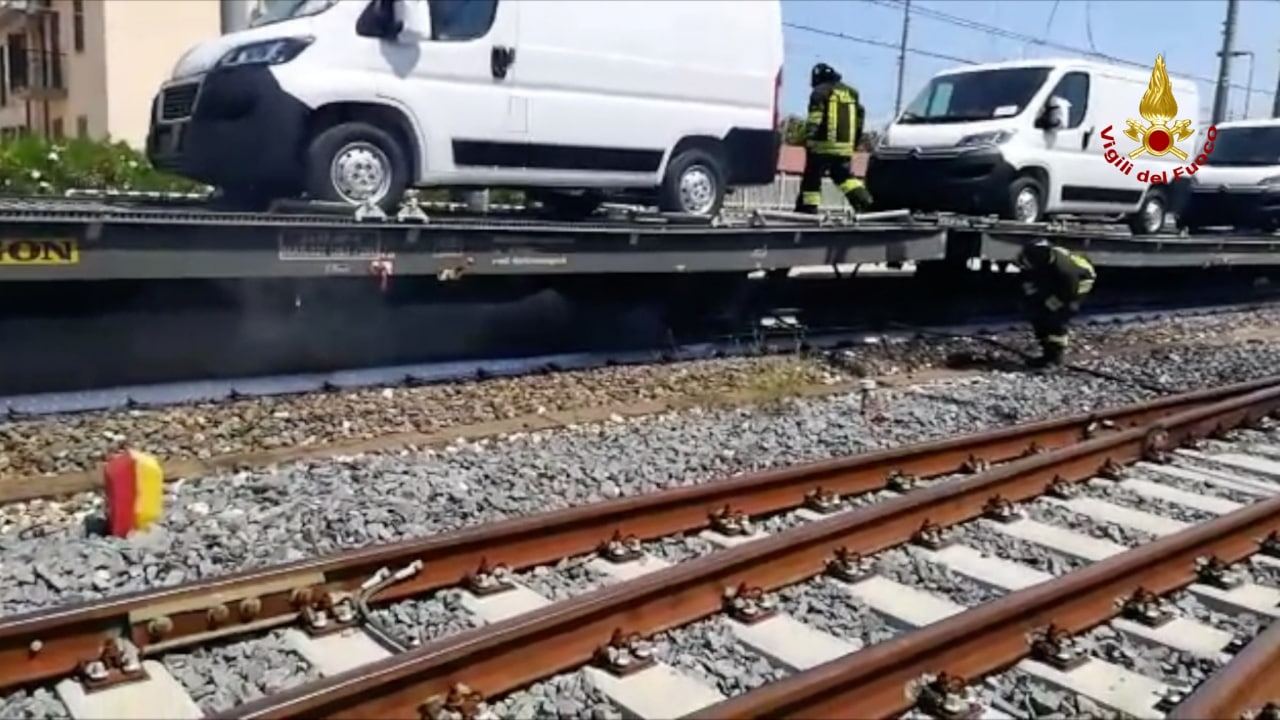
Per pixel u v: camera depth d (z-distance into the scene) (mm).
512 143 8703
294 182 7801
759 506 5477
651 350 9672
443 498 5512
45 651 3496
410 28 8000
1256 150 17719
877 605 4391
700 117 9867
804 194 11766
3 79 32062
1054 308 10180
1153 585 4555
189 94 7996
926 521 5234
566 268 8164
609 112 9242
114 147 16359
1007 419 8062
